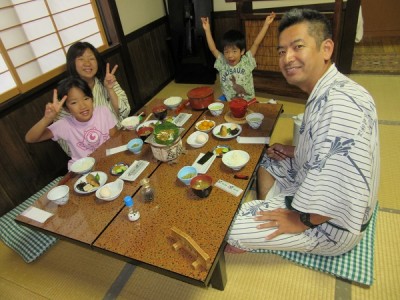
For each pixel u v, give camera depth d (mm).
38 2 2525
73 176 1701
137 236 1252
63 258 1894
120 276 1718
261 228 1408
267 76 3527
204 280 1041
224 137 1784
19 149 2432
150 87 4160
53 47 2715
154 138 1622
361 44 4691
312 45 1214
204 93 2160
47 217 1430
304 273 1580
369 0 4648
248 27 3338
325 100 1237
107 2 3197
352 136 1136
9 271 1864
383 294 1428
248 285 1556
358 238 1381
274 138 2768
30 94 2447
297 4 3697
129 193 1488
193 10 3945
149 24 3963
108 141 1970
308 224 1339
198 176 1459
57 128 2025
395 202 1933
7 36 2324
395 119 2758
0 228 2117
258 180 1924
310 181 1244
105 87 2381
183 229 1245
